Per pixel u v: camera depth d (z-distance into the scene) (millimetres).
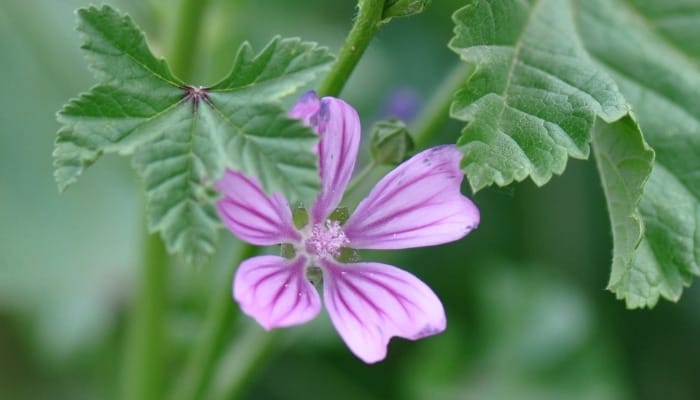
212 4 440
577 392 507
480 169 342
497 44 357
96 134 333
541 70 357
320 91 346
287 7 547
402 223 354
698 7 389
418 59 574
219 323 394
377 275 351
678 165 376
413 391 511
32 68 528
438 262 533
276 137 332
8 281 514
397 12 342
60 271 518
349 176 356
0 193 519
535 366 511
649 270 363
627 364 529
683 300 524
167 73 336
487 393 510
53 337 507
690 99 384
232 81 336
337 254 358
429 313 342
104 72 335
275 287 343
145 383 426
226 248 493
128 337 480
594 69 357
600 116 348
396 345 524
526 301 517
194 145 333
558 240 536
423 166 352
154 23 444
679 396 520
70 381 516
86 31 336
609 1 392
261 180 331
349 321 346
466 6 353
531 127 347
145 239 417
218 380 419
